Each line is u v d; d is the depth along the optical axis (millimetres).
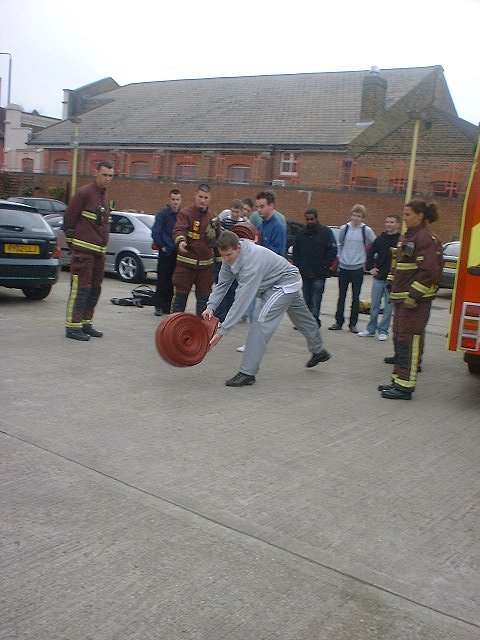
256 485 4254
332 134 31203
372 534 3727
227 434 5137
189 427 5227
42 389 5902
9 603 2900
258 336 6484
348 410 6043
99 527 3580
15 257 9734
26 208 10188
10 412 5258
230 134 33688
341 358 8234
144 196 31750
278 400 6176
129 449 4688
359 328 10680
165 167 34750
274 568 3311
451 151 28453
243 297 6219
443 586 3273
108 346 7723
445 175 28594
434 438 5438
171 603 2975
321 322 11070
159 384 6352
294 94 35656
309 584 3199
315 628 2881
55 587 3031
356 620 2955
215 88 39250
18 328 8344
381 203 26188
